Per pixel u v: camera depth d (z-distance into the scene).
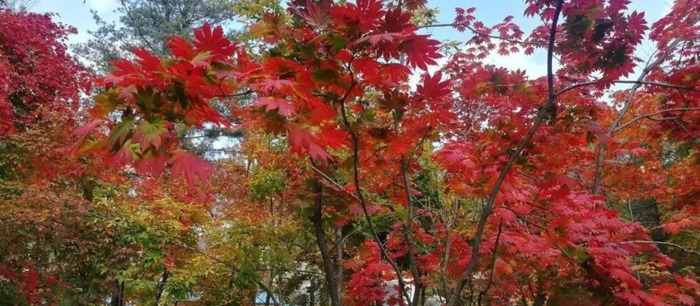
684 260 7.05
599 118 4.50
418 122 2.80
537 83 3.83
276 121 1.66
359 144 2.85
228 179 7.29
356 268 5.23
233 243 6.41
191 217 7.36
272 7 4.44
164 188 7.63
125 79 1.40
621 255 3.18
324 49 2.04
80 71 9.06
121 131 1.36
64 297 6.70
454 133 4.08
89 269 7.10
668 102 4.62
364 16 1.87
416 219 5.18
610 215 3.60
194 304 7.72
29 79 7.69
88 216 6.81
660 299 3.35
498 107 4.04
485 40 4.66
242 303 7.43
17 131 7.54
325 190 4.15
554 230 3.41
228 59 1.66
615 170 5.90
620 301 3.07
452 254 4.42
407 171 3.66
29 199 6.30
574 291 3.21
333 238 6.29
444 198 5.20
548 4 3.06
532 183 3.81
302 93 1.66
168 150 1.38
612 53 3.06
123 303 7.77
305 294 8.88
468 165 3.14
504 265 4.11
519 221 4.14
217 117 1.52
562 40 3.29
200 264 6.83
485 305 4.65
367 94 2.94
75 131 1.46
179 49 1.56
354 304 5.04
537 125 2.84
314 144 1.68
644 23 2.96
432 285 4.50
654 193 6.16
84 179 7.70
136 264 7.09
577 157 4.63
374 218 5.55
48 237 6.42
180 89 1.44
